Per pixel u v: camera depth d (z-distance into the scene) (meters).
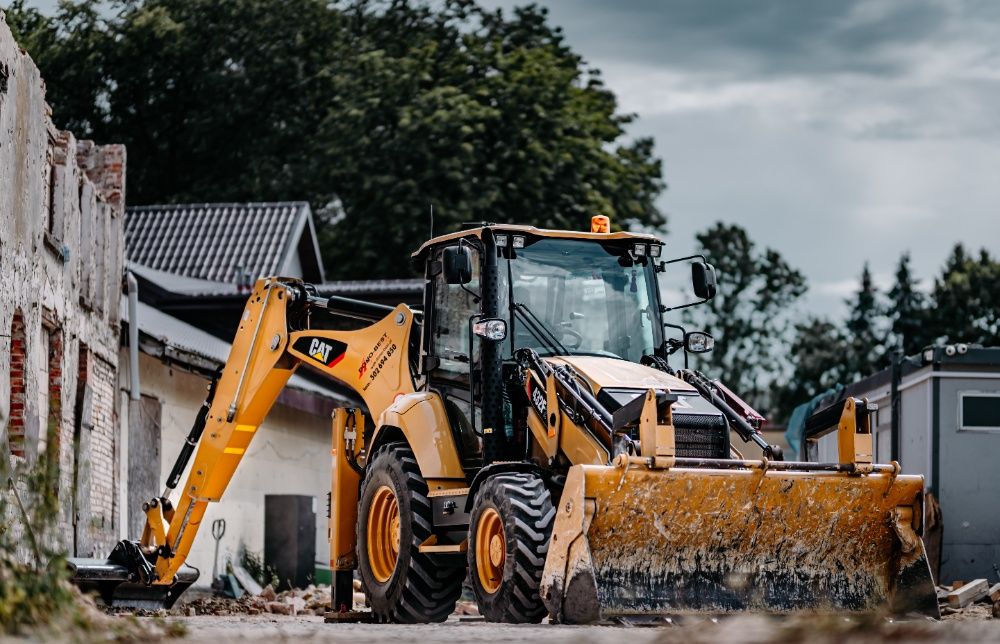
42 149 24.08
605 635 11.91
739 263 113.44
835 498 16.62
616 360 17.67
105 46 73.12
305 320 21.86
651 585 15.90
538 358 17.38
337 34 74.06
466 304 18.55
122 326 32.25
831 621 10.47
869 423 16.95
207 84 72.62
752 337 112.56
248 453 39.03
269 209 57.09
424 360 19.09
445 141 61.91
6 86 21.28
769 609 16.28
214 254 55.19
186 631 10.84
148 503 21.92
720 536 16.20
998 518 30.86
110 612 20.36
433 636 11.87
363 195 63.97
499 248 17.91
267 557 37.12
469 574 17.03
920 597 16.95
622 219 65.19
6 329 21.44
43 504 11.45
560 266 18.14
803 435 17.86
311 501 37.75
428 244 19.19
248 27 73.62
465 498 17.67
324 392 42.44
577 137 64.56
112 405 30.66
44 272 24.31
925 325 97.81
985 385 31.12
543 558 15.90
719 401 17.19
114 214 31.61
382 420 19.34
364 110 64.31
